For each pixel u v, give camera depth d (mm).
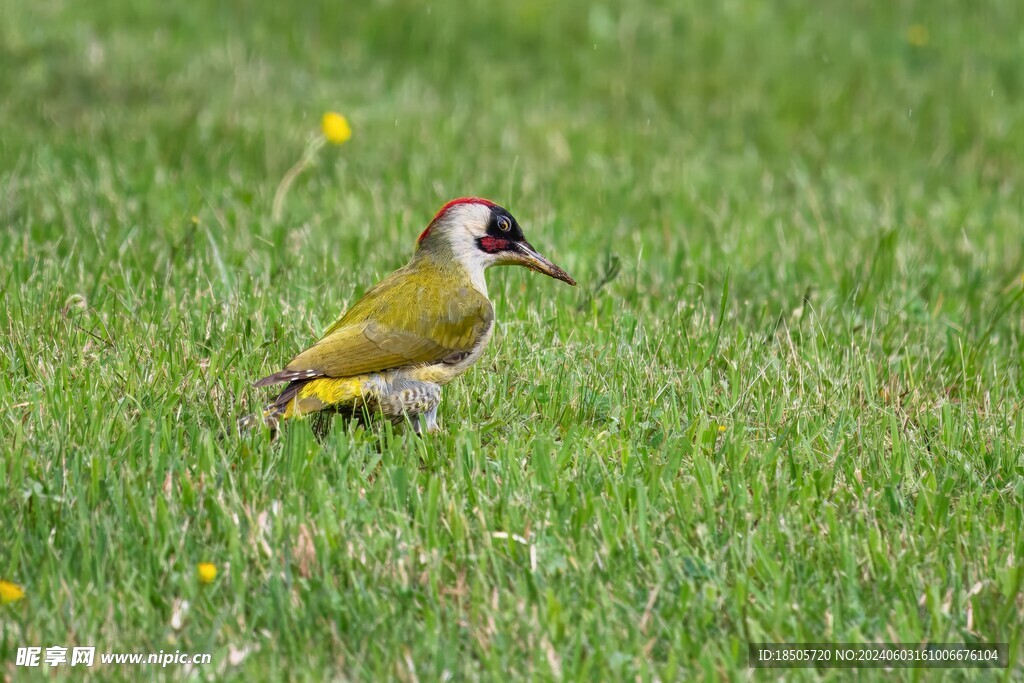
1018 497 9297
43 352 10680
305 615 7477
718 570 8133
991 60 25781
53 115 19281
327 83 22281
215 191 16000
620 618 7664
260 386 9078
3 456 8969
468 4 26141
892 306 13508
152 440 9180
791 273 14156
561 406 10508
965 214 17016
